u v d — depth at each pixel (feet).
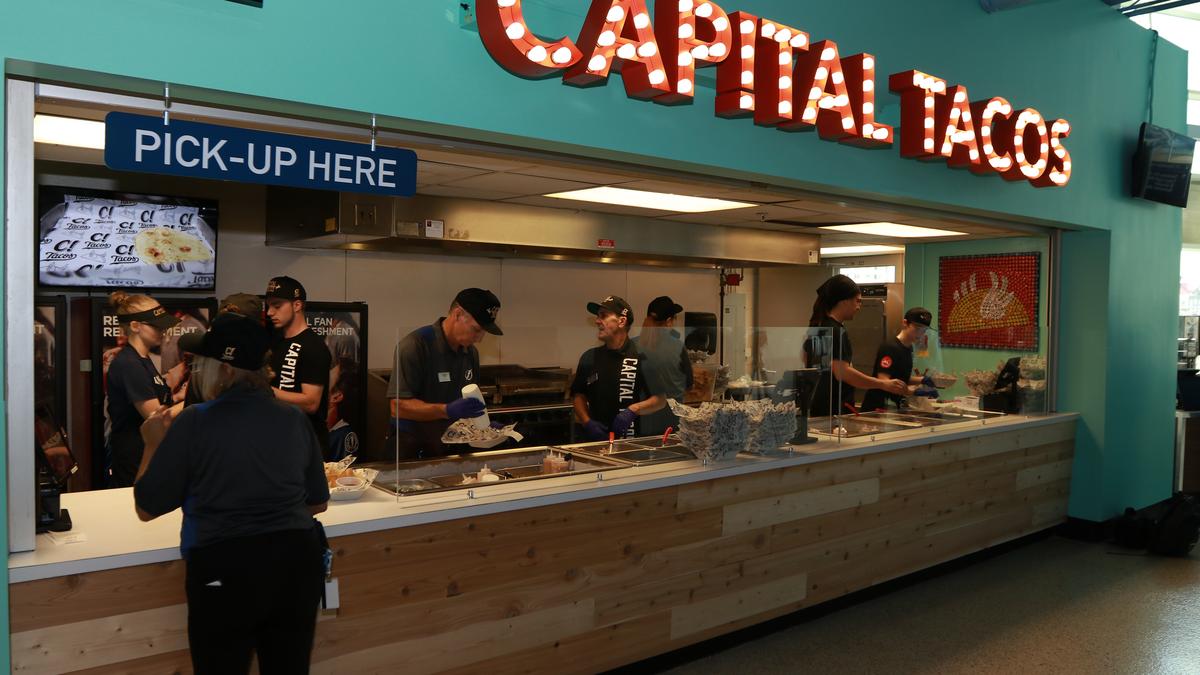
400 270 19.13
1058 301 20.67
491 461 11.69
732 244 21.06
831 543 14.42
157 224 15.93
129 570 8.00
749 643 13.42
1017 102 17.67
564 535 10.84
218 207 16.76
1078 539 20.27
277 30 8.55
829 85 12.75
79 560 7.70
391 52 9.30
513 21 9.26
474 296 11.53
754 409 13.34
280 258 17.78
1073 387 20.54
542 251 18.76
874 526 15.21
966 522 17.37
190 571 7.40
